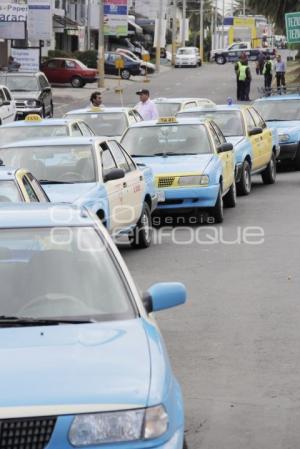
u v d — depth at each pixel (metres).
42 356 10.12
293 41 65.56
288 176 50.41
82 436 9.23
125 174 28.45
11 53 104.62
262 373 16.50
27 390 9.47
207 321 20.20
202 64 181.88
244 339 18.73
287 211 36.62
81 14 165.75
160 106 53.91
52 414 9.23
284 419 14.15
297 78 123.12
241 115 43.34
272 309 21.16
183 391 15.52
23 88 77.25
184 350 18.02
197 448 13.05
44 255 12.15
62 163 27.36
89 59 141.50
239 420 14.14
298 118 53.78
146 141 35.25
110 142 29.03
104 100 106.81
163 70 162.75
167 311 21.16
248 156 41.84
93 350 10.28
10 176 20.72
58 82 121.50
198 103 55.34
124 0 135.12
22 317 11.26
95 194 25.69
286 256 27.53
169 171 32.88
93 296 11.61
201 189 32.72
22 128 35.03
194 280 24.48
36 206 13.51
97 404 9.37
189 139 35.25
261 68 140.25
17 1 112.25
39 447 9.16
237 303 21.81
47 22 108.12
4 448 9.12
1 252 12.16
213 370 16.72
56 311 11.37
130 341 10.53
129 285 11.85
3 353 10.20
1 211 13.13
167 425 9.59
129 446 9.29
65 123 35.16
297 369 16.72
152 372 9.93
